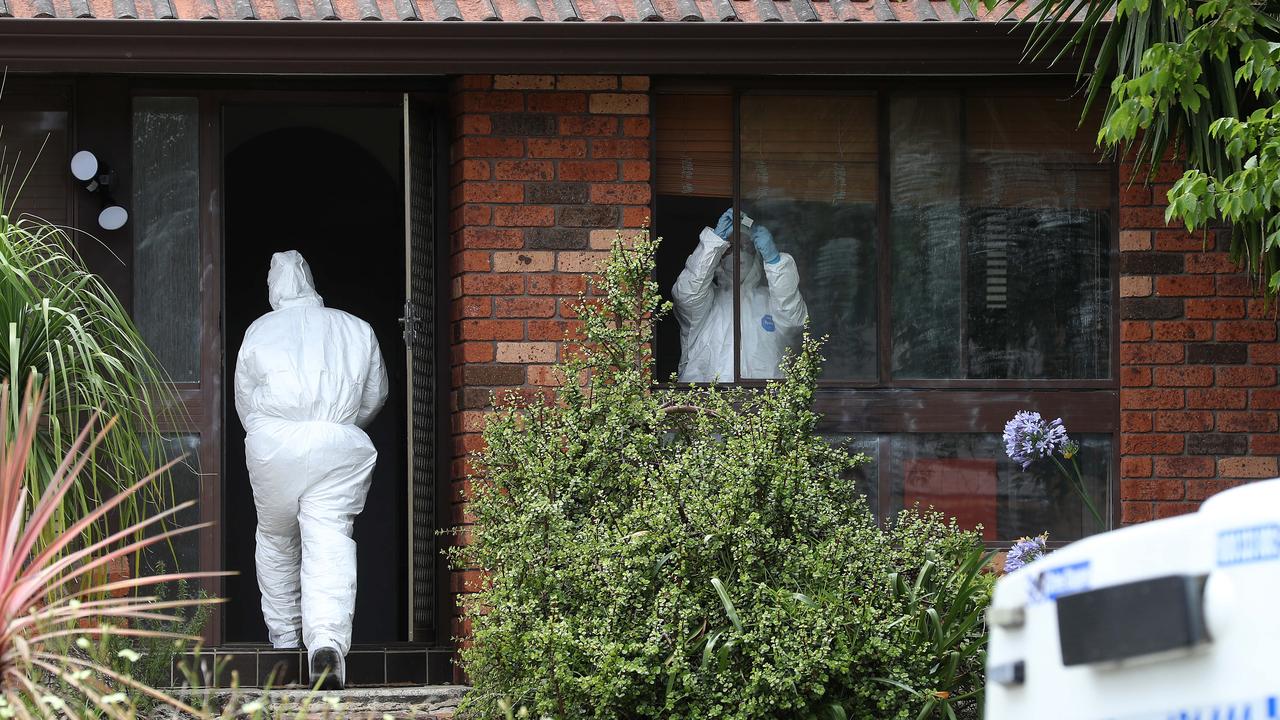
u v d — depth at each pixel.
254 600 25.17
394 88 21.48
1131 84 16.02
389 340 27.19
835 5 21.11
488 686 17.52
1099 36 20.58
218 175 21.30
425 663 21.30
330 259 27.33
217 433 21.19
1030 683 7.84
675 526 16.84
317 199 27.39
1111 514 21.70
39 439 17.80
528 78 21.11
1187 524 7.12
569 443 18.55
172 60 19.80
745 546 16.62
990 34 20.53
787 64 20.56
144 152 21.25
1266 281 20.25
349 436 20.97
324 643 20.08
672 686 16.23
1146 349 21.66
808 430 18.84
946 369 21.84
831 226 21.88
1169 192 15.98
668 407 19.17
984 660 16.92
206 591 20.89
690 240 21.67
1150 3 17.94
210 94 21.33
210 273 21.25
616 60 20.25
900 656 16.50
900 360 21.83
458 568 21.00
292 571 21.33
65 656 12.30
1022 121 21.98
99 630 12.67
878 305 21.83
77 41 19.56
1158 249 21.72
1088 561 7.55
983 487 21.73
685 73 20.70
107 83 21.05
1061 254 21.92
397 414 26.80
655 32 20.09
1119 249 21.77
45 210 20.95
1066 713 7.60
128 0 20.03
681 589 16.59
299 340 21.30
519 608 17.02
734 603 16.56
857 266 21.88
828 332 21.81
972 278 21.89
